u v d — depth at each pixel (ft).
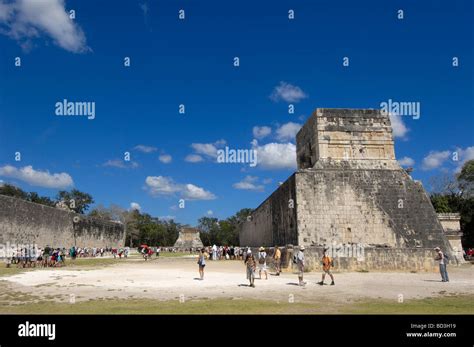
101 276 70.74
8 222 137.69
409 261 74.28
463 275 67.82
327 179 90.07
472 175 169.58
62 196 316.60
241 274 74.28
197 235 355.77
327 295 44.78
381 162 98.37
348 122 100.27
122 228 270.05
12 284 57.41
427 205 90.94
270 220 124.06
